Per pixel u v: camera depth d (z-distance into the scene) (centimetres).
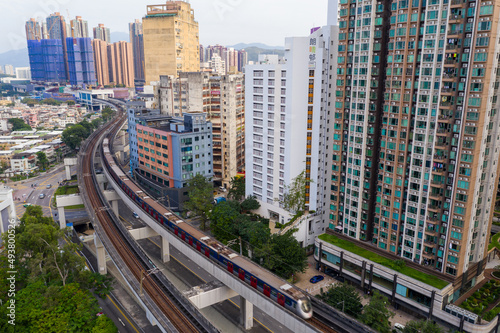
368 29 9650
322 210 12519
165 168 15250
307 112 11825
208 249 9412
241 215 12281
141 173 17262
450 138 8406
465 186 8231
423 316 8862
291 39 11425
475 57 7819
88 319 7738
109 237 10631
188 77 17188
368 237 10600
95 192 14888
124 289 10600
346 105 10650
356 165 10431
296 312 7175
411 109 9044
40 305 7862
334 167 11131
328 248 10738
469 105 8006
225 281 8662
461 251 8525
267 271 8331
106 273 11394
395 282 9112
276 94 12494
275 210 13488
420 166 8906
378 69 9656
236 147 17850
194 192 13650
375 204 10450
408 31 8794
